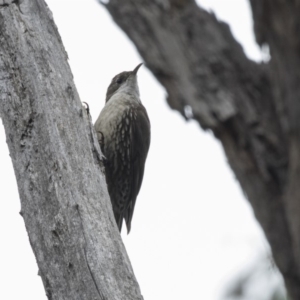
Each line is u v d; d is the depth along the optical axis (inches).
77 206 362.9
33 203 368.8
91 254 355.6
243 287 470.0
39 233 364.8
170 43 504.1
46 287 359.9
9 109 380.8
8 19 390.0
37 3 394.6
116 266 355.9
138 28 511.5
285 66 446.6
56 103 379.6
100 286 350.9
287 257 454.6
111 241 360.8
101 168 385.7
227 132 481.4
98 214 365.4
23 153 374.9
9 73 384.5
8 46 387.5
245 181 474.6
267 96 482.0
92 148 384.5
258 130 472.7
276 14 450.3
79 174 370.6
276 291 468.4
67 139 374.9
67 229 360.8
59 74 386.0
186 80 495.2
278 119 473.4
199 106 486.9
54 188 366.9
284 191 460.1
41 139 373.7
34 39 387.9
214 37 500.4
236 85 486.9
